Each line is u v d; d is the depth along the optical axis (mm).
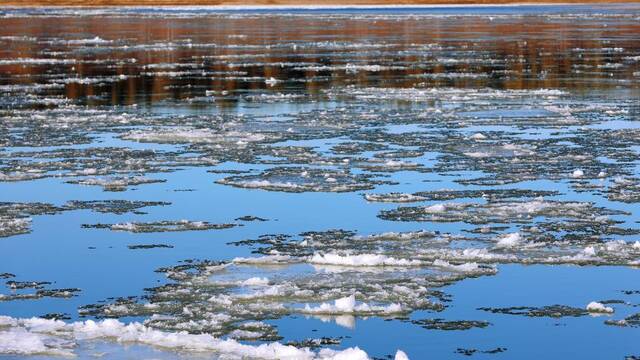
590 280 12500
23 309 11695
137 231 14984
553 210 15852
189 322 10953
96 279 12805
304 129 24062
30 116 26391
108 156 20703
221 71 38094
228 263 13219
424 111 26969
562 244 13977
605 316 11305
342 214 15828
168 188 17766
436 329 10914
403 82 34094
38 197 17219
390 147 21516
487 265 13070
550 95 30203
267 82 34094
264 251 13812
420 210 15977
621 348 10422
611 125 24359
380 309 11367
